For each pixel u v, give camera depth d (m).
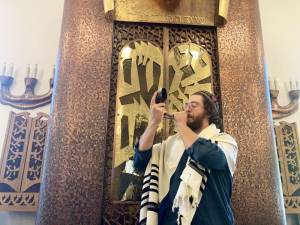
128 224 1.85
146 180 1.58
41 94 2.76
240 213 1.89
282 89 3.06
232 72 2.23
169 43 2.29
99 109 2.04
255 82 2.22
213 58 2.30
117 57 2.22
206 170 1.35
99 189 1.87
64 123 1.98
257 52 2.32
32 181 2.36
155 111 1.57
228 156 1.40
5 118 2.65
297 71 3.15
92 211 1.82
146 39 2.29
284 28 3.32
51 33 3.00
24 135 2.49
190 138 1.37
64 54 2.15
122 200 1.90
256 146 2.05
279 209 1.94
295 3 3.44
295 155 2.65
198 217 1.28
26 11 3.07
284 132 2.72
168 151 1.61
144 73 2.18
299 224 2.57
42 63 2.87
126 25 2.31
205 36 2.35
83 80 2.09
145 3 2.33
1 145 2.57
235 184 1.96
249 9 2.44
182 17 2.34
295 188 2.54
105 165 1.96
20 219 2.39
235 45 2.31
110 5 2.23
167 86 2.16
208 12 2.37
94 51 2.17
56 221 1.77
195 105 1.55
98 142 1.97
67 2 2.35
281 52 3.21
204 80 2.21
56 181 1.85
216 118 1.59
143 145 1.59
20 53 2.90
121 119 2.06
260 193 1.95
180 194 1.29
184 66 2.23
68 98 2.03
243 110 2.13
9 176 2.36
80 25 2.23
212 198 1.33
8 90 2.73
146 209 1.51
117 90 2.12
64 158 1.90
